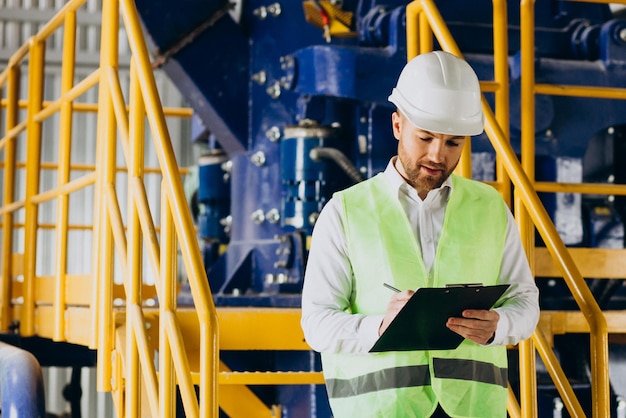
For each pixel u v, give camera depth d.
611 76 5.32
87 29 14.17
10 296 6.11
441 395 2.91
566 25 5.52
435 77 2.97
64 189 4.85
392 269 2.94
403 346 2.81
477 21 5.46
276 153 5.45
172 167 3.30
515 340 2.92
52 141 13.91
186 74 5.50
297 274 5.14
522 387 3.75
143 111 3.77
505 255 3.11
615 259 4.61
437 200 3.04
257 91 5.55
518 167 3.86
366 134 5.22
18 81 6.39
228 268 5.60
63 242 4.89
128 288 3.71
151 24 5.43
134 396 3.64
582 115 5.26
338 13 5.30
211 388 2.98
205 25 5.49
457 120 2.91
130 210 3.74
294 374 4.01
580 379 5.05
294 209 5.19
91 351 6.23
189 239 3.14
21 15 14.03
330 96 5.18
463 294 2.68
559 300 5.14
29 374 4.44
